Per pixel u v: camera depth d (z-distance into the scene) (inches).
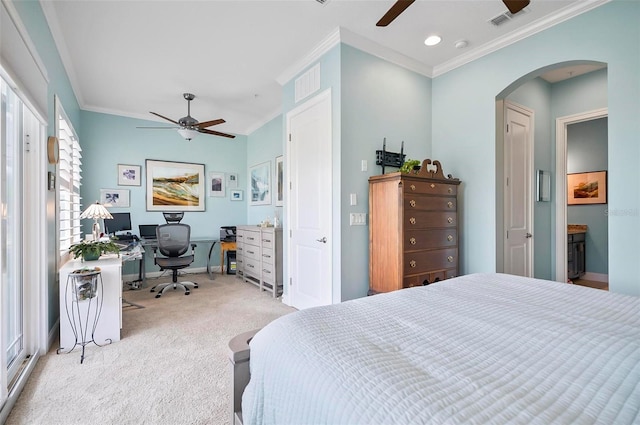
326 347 35.6
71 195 136.9
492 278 72.7
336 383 29.0
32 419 64.2
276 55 128.3
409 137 132.6
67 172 127.3
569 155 202.5
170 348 97.9
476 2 95.1
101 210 123.7
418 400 25.5
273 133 206.5
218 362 88.8
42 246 93.0
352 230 116.0
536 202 142.2
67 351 95.1
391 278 109.1
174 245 166.9
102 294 101.0
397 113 129.0
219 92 166.1
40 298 92.4
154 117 203.9
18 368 82.4
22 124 88.0
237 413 42.4
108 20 104.5
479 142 123.1
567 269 159.9
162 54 127.2
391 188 109.7
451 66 132.7
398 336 39.4
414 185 109.8
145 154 203.2
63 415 65.5
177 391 74.5
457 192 126.1
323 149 121.6
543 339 38.3
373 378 29.0
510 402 25.6
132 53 126.0
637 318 46.1
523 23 105.7
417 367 31.4
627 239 86.6
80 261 110.0
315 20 105.5
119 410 67.3
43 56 94.9
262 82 153.9
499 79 117.2
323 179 121.5
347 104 114.5
